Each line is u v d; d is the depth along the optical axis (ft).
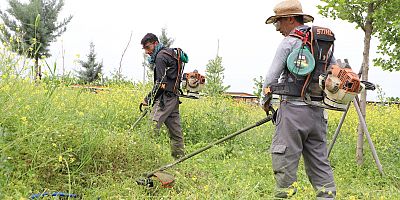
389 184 20.38
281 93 14.52
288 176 14.56
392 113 38.47
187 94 22.70
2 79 16.28
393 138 28.63
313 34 14.48
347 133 32.65
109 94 31.50
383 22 22.84
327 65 14.67
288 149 14.56
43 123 15.56
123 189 15.29
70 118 17.25
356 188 19.43
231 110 32.60
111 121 21.27
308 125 14.55
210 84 47.06
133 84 38.01
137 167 17.46
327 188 14.79
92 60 106.01
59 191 14.47
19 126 14.80
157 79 21.52
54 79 18.97
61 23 103.86
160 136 22.71
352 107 42.60
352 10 23.03
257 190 17.06
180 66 22.04
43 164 13.85
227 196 14.15
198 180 17.65
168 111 21.75
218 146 25.44
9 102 15.46
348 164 22.71
